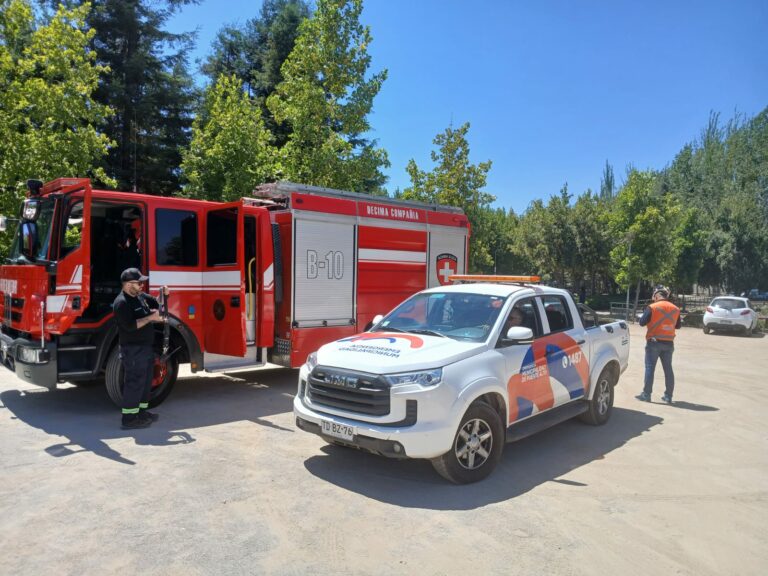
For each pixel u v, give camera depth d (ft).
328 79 49.73
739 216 134.51
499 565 11.83
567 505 15.23
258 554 11.97
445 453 15.57
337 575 11.24
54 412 23.31
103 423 21.77
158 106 83.10
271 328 27.53
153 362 21.76
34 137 40.11
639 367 42.80
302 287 28.43
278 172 52.60
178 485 15.70
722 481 17.62
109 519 13.43
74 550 11.91
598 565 11.99
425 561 11.91
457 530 13.41
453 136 66.64
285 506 14.52
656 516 14.71
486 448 16.83
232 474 16.70
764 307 116.78
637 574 11.67
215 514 13.89
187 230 25.07
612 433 23.03
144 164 81.87
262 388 29.27
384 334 18.97
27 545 12.08
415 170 66.90
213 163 56.80
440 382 15.44
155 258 24.03
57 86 41.27
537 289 21.17
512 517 14.26
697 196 163.02
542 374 19.36
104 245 23.22
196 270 25.29
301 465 17.67
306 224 28.63
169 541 12.42
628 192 89.15
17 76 43.16
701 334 71.97
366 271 31.78
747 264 132.67
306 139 50.75
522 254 121.29
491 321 18.42
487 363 16.92
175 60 85.66
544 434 22.63
